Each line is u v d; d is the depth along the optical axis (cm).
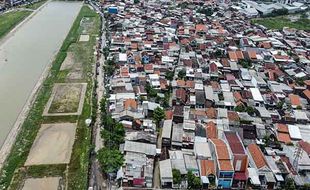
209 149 10388
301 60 18425
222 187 9475
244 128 11669
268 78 15975
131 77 14988
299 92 14912
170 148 10969
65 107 13525
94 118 12412
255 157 10200
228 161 9444
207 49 19062
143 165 9856
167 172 9594
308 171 9962
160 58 17475
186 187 9456
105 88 14825
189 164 9975
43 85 15412
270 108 13688
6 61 17962
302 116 12812
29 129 12081
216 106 13425
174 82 14900
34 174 9825
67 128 12138
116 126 11269
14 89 15038
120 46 19088
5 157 10600
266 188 9581
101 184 9469
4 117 12875
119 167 9694
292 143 11288
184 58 17562
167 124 11762
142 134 11144
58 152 10825
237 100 13738
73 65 17588
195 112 12588
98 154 10350
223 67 16762
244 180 9431
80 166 10162
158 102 13488
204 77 15600
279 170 9850
